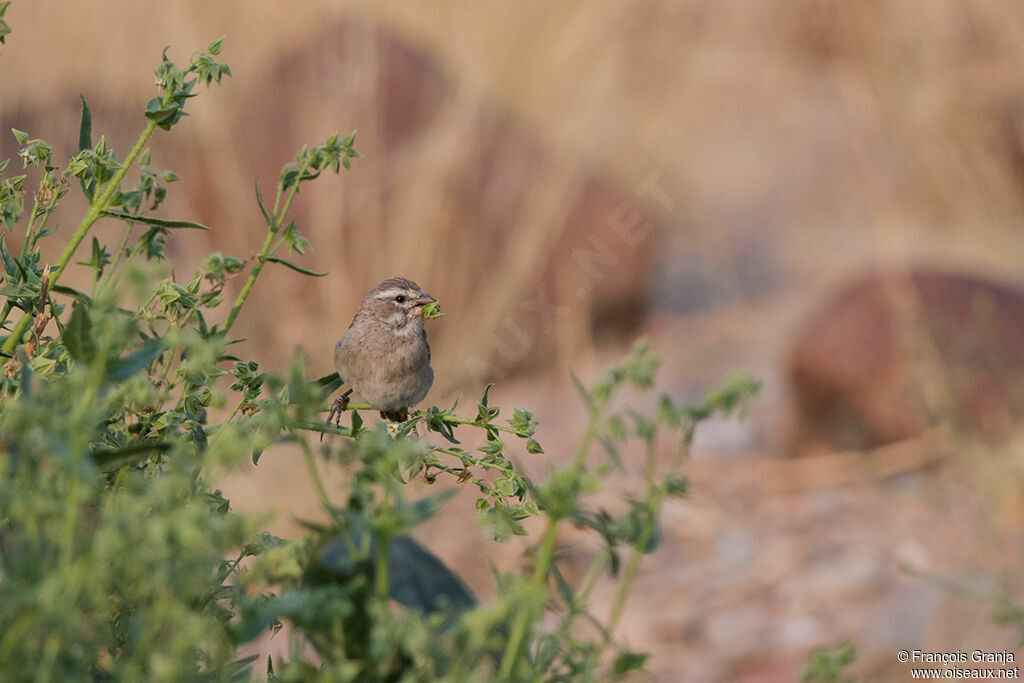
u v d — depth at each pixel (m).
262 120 12.79
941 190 17.22
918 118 17.66
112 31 12.59
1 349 3.47
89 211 3.53
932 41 18.14
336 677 2.62
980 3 18.02
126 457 2.79
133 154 3.54
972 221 16.83
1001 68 17.83
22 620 2.23
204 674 2.62
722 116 18.19
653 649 8.36
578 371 13.85
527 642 2.88
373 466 2.83
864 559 9.84
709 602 9.20
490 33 15.12
